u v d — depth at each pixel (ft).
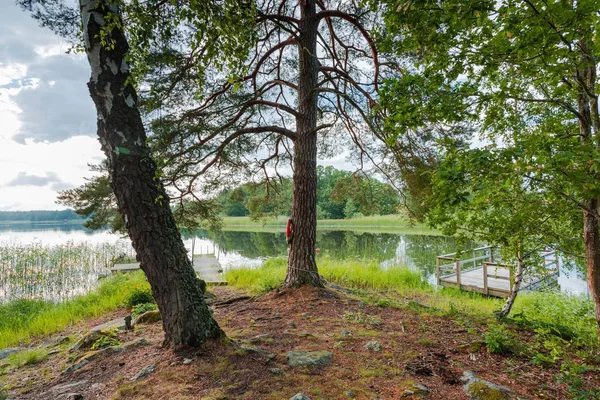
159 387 8.45
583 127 9.80
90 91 10.06
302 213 19.88
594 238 10.16
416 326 13.46
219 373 9.09
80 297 26.35
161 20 9.24
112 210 29.89
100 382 9.54
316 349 10.95
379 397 7.89
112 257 46.91
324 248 62.85
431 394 7.96
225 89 19.52
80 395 8.86
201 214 21.85
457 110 9.09
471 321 14.05
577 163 6.69
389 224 127.65
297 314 15.88
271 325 14.34
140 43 9.52
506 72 10.35
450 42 8.27
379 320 14.49
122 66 10.14
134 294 22.93
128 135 10.09
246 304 18.88
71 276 37.78
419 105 8.41
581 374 8.80
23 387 10.05
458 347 11.00
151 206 10.26
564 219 11.52
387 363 9.86
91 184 28.35
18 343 17.67
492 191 8.47
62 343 15.71
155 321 16.52
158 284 10.49
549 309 19.04
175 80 16.37
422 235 86.43
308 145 19.98
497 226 11.69
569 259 16.03
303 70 20.06
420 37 8.39
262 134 24.76
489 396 7.55
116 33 10.03
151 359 10.41
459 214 10.60
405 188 22.18
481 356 10.25
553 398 7.75
